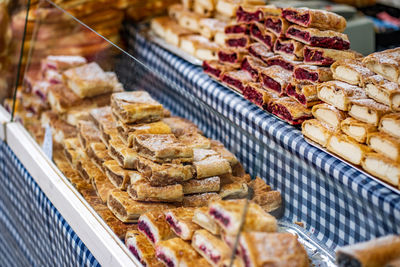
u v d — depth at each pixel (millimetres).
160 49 1964
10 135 1754
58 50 1731
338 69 1452
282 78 1530
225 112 1646
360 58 1474
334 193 1332
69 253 1470
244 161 1485
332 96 1416
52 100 1694
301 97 1485
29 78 1773
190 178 1391
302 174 1372
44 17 1759
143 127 1480
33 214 1646
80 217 1416
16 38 1787
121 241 1350
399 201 1229
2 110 1851
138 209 1364
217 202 1209
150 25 2109
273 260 1144
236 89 1648
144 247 1310
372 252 1119
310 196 1369
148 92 1657
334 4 1993
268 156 1418
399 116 1310
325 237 1345
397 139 1294
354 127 1352
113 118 1554
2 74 1840
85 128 1588
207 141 1504
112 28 2098
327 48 1518
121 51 1630
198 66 1821
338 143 1364
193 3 2020
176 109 1756
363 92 1397
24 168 1688
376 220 1258
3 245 1919
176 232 1288
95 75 1649
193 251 1249
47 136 1669
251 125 1561
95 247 1378
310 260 1283
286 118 1493
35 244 1676
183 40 1926
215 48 1844
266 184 1419
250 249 1146
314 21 1521
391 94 1331
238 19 1723
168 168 1369
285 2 1928
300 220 1386
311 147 1399
